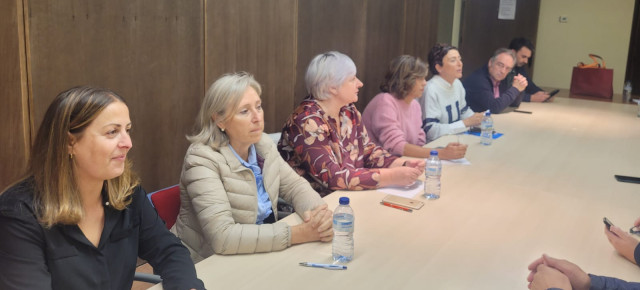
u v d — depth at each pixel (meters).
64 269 1.29
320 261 1.54
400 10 4.96
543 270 1.37
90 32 2.54
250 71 3.48
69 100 1.25
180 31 2.98
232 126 1.83
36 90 2.36
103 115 1.27
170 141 3.04
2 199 1.26
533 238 1.73
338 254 1.55
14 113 2.30
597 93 5.39
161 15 2.86
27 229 1.24
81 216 1.29
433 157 2.40
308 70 2.44
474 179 2.39
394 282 1.41
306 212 1.81
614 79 6.99
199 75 3.14
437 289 1.38
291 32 3.77
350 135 2.55
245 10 3.37
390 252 1.60
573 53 7.16
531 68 7.38
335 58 2.38
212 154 1.79
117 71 2.69
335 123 2.46
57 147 1.25
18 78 2.29
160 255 1.52
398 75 3.06
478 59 6.50
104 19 2.59
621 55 6.90
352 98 2.40
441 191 2.20
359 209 1.96
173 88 3.00
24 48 2.29
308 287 1.38
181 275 1.43
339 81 2.35
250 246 1.58
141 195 1.51
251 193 1.87
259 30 3.50
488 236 1.74
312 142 2.26
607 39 6.95
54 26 2.39
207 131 1.84
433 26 5.59
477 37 6.40
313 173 2.24
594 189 2.29
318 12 4.01
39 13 2.33
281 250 1.61
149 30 2.81
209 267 1.50
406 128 3.16
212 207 1.68
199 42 3.11
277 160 2.05
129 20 2.71
